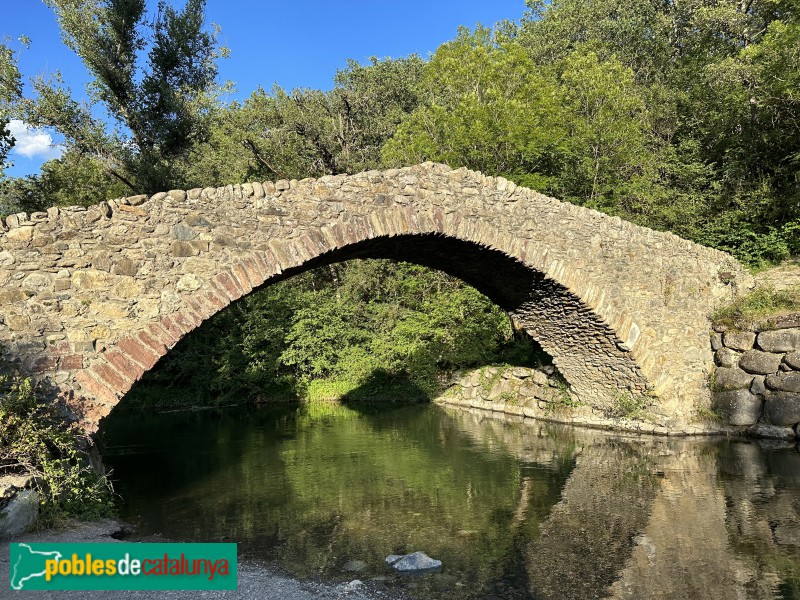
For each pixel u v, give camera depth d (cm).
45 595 405
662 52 2288
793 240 1294
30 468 549
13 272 623
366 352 2031
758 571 479
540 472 854
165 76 1827
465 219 897
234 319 2019
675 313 1117
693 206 1473
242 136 2312
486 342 1662
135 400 1973
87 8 1666
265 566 495
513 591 445
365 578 469
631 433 1150
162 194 695
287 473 873
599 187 1588
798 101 1359
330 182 793
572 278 997
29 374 615
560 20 2503
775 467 838
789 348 1031
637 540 559
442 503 699
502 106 1494
